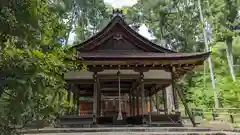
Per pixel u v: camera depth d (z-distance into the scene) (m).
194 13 29.52
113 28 12.58
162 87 15.27
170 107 20.30
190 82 25.66
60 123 9.92
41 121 3.01
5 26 2.43
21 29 2.59
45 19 3.04
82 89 17.64
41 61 2.80
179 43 30.22
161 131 8.86
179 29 29.52
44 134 8.05
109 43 12.53
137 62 11.02
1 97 2.54
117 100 22.61
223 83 20.70
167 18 29.20
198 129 9.00
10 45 2.60
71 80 12.79
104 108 22.17
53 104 3.10
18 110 2.52
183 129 9.02
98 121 12.12
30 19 2.65
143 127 9.58
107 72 12.78
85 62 10.76
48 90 2.88
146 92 19.00
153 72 13.05
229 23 23.86
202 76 26.67
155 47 12.50
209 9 25.55
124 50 12.46
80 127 10.01
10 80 2.46
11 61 2.50
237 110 13.12
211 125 10.79
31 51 2.73
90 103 23.17
